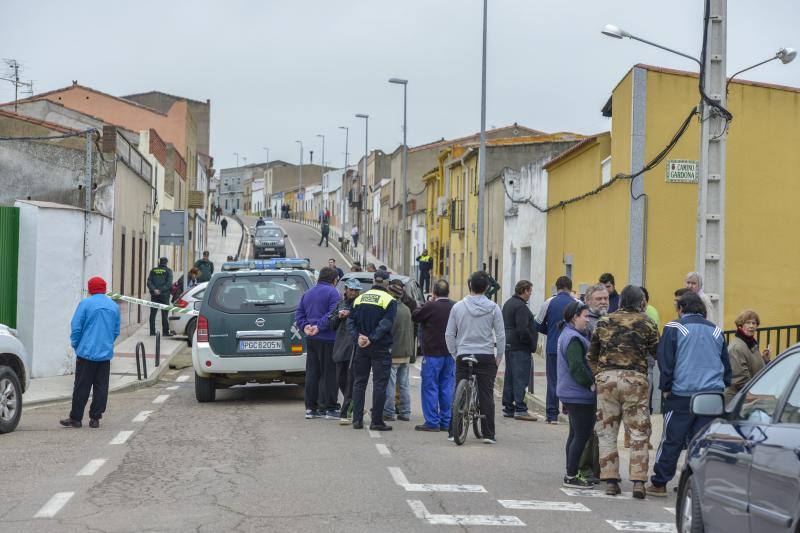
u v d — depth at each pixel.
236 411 16.55
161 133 67.88
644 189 21.09
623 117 21.97
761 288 21.73
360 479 10.52
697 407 7.39
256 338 17.19
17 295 20.95
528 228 34.62
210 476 10.58
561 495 10.11
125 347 28.27
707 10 14.65
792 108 21.86
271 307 17.28
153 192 46.53
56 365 21.53
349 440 13.45
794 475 5.64
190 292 30.61
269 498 9.45
